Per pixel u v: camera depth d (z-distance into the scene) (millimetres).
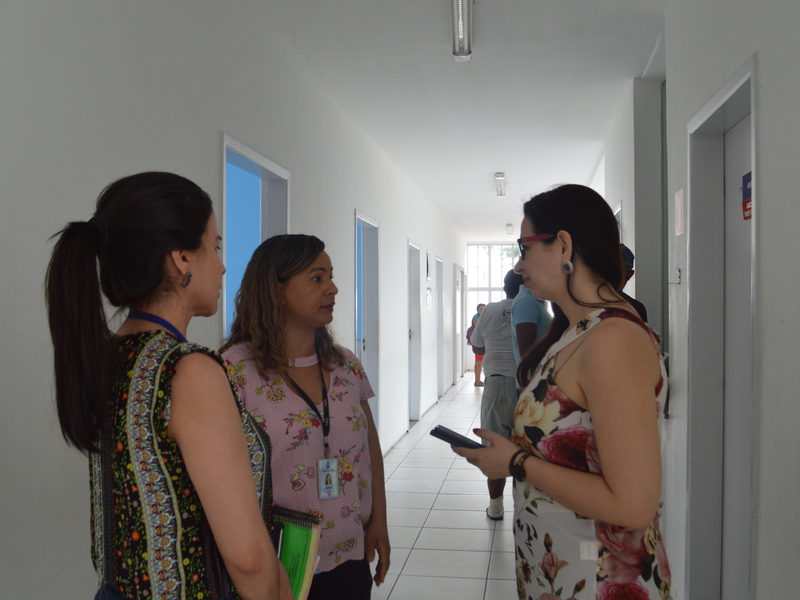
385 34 3408
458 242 12891
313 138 4059
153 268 923
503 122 5129
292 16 3158
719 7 2189
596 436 1017
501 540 3699
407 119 5004
